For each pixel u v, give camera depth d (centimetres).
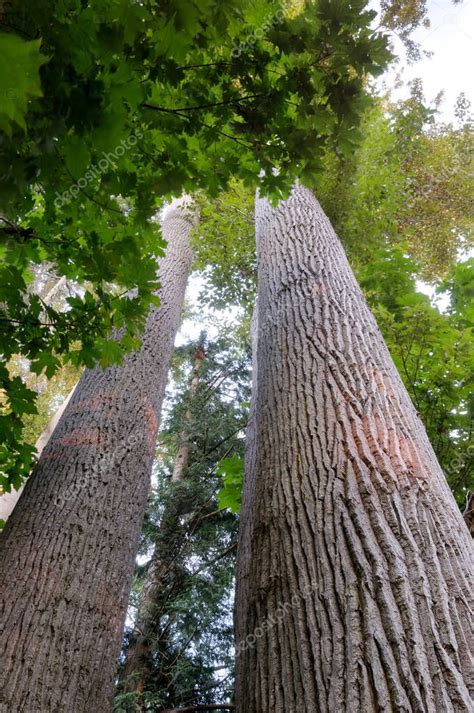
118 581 341
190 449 990
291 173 242
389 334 457
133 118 221
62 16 157
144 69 195
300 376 269
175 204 889
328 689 144
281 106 221
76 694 275
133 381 464
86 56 162
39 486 354
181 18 155
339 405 241
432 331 443
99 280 261
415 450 216
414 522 181
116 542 352
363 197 676
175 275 673
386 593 159
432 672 137
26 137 154
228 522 863
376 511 186
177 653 668
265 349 323
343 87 214
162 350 535
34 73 107
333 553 179
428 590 158
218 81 223
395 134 765
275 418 258
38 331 266
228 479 569
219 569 781
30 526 324
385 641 147
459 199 838
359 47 202
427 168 855
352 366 263
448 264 861
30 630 276
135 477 400
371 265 591
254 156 240
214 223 858
